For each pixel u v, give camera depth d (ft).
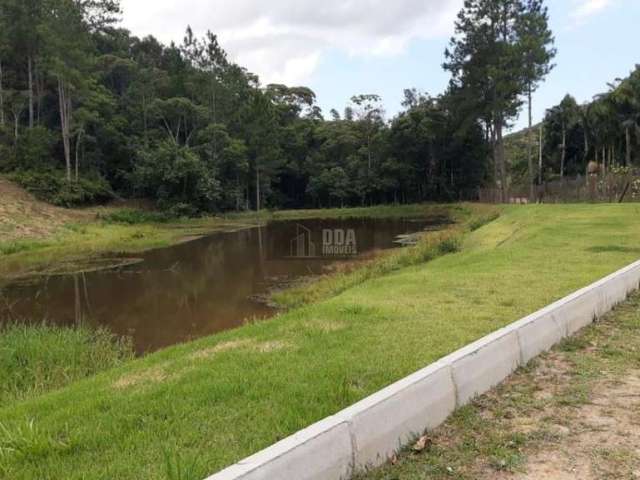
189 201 140.97
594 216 56.18
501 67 123.03
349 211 160.97
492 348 12.42
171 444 9.48
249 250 75.36
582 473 8.29
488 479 8.22
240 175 162.91
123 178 140.05
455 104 138.92
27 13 124.47
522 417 10.53
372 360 13.98
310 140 190.08
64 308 39.91
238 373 13.42
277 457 7.45
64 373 21.06
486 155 158.20
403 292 23.65
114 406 11.62
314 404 11.19
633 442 9.29
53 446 9.48
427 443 9.53
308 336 16.83
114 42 174.29
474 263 32.12
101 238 88.28
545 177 158.40
